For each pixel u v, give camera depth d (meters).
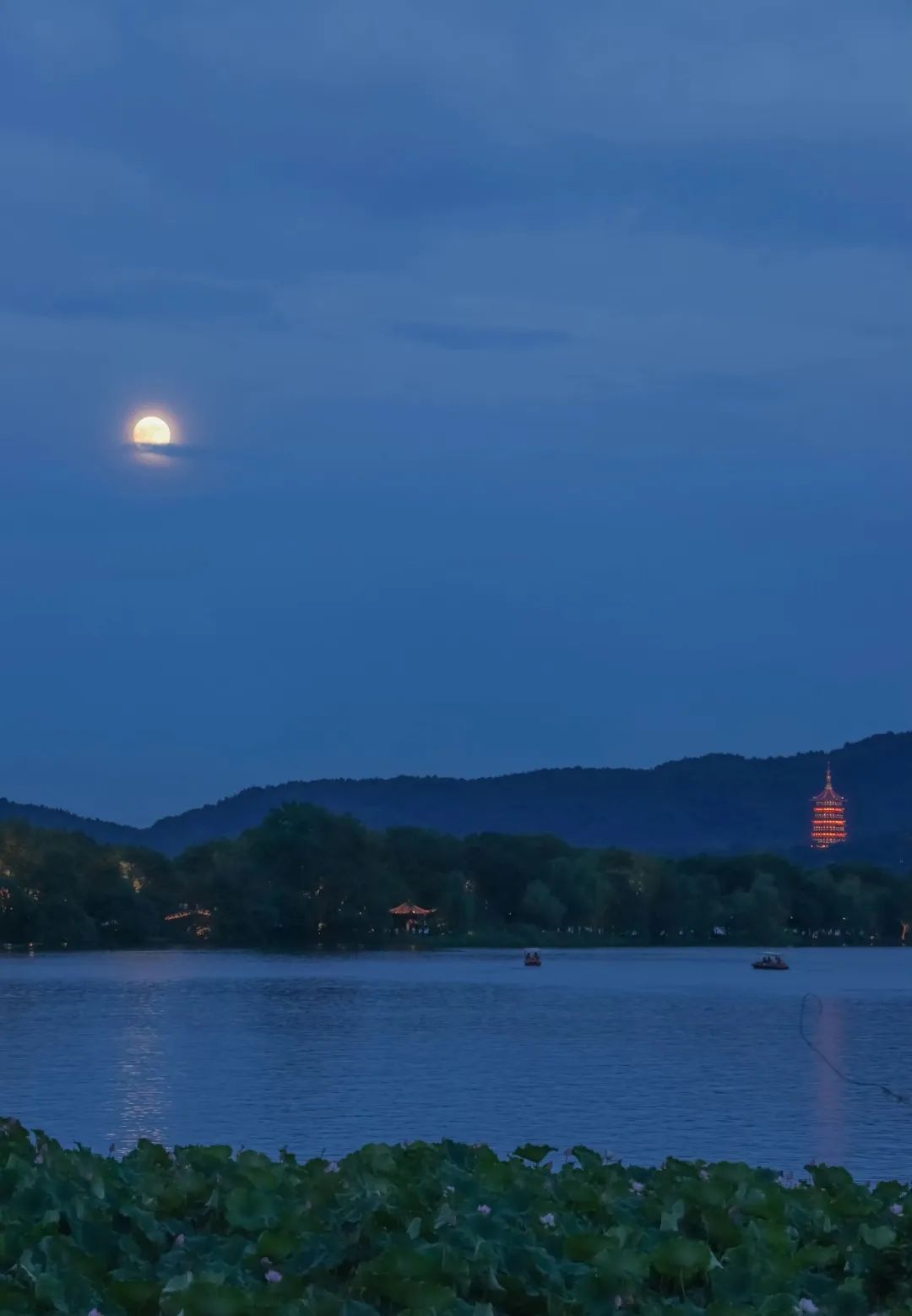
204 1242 17.08
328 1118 74.06
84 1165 19.80
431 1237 16.94
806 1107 76.25
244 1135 68.25
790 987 193.62
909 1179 54.22
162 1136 68.25
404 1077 91.25
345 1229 17.45
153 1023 132.12
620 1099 80.50
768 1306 14.75
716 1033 125.94
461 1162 21.62
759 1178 20.05
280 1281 14.89
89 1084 87.94
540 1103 78.56
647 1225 18.28
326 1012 145.62
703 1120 71.75
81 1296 14.79
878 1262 16.27
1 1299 14.39
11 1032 122.19
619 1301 15.06
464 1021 135.88
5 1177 18.53
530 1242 16.66
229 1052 106.19
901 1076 91.62
